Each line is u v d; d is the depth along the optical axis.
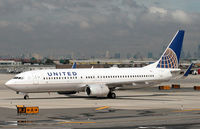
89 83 81.50
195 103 68.25
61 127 40.62
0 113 53.31
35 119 47.19
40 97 82.94
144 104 66.50
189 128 39.88
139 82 83.44
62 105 64.75
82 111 55.84
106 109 58.50
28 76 75.50
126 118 48.06
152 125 41.97
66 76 79.06
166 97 82.88
